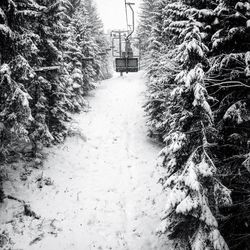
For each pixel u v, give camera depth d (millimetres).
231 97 8250
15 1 10766
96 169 15734
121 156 17812
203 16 8258
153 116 19047
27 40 10523
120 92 33031
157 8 23781
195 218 7234
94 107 26797
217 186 6770
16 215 10438
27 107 9773
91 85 29969
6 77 9250
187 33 7109
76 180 14125
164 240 10328
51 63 15180
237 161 7781
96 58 35406
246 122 7832
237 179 7742
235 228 7891
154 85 18297
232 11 7738
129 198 13258
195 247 6547
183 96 7602
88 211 11852
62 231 10383
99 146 18938
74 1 32594
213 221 6516
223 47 8297
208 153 7285
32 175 12898
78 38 28734
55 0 14516
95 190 13578
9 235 9492
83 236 10391
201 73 6746
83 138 19203
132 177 15203
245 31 7516
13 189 11539
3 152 10805
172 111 9398
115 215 11828
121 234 10742
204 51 7457
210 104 8672
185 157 7879
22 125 10250
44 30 14008
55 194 12383
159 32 22516
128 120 24531
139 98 30172
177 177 7590
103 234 10656
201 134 7480
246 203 7496
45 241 9719
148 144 19984
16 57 10336
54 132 16531
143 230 10977
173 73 9844
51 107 15375
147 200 13000
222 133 8133
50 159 14953
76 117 22812
